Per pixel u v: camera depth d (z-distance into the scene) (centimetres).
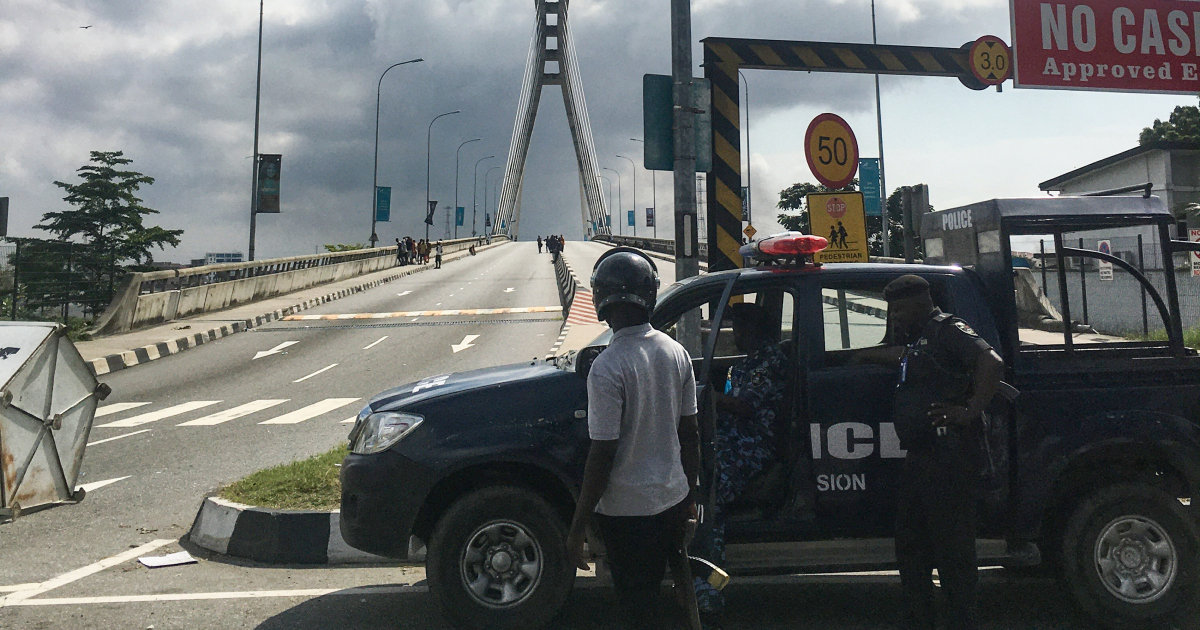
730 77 798
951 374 353
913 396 358
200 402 1335
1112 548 407
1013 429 404
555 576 392
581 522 264
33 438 681
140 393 1445
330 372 1628
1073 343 418
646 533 270
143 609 443
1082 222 423
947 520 348
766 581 496
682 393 281
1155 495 404
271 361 1797
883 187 3039
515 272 4794
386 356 1798
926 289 368
